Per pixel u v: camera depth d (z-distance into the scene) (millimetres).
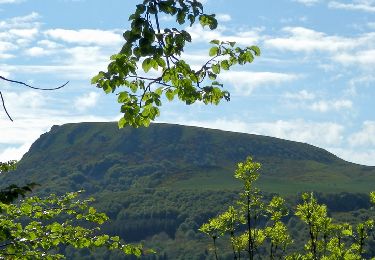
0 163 12688
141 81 9172
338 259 23719
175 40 8414
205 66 9344
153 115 9398
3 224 11820
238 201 25219
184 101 9422
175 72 9055
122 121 9344
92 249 12789
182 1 8234
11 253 11398
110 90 8852
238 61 9367
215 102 9531
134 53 8344
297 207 25250
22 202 12742
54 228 12555
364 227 24203
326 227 24859
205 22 8484
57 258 12156
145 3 8133
